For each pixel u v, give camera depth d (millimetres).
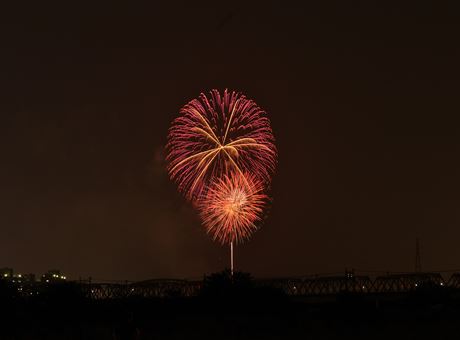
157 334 73812
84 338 73875
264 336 70625
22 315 84750
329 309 83500
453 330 67938
